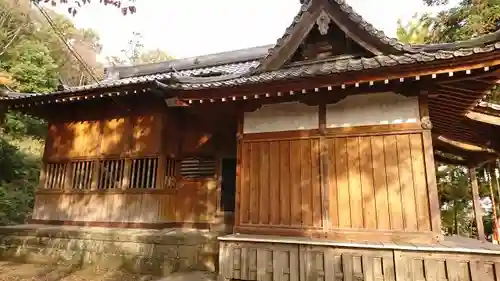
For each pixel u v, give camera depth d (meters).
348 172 6.00
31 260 8.41
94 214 8.92
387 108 6.03
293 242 5.64
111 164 9.26
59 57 31.67
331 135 6.25
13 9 25.94
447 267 4.94
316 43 7.15
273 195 6.39
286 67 7.06
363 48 6.58
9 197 14.20
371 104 6.14
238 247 6.02
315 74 5.49
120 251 7.71
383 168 5.81
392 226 5.55
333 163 6.13
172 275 6.95
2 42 24.17
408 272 5.07
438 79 5.39
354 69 5.29
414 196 5.54
